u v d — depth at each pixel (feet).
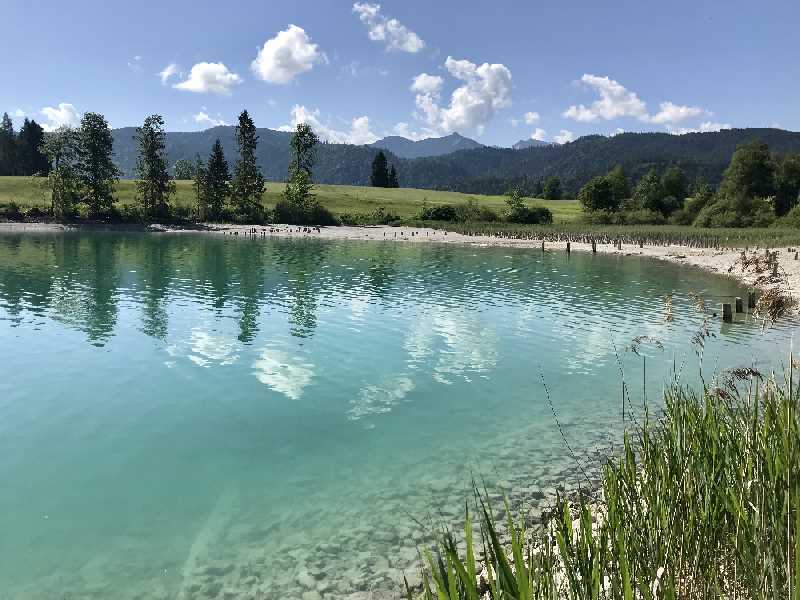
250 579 25.88
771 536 13.82
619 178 462.19
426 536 29.09
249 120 367.66
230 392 53.42
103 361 63.00
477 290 115.34
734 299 105.19
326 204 404.16
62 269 137.28
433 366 62.08
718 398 24.20
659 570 15.31
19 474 37.22
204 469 37.88
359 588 24.88
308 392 53.47
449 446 41.11
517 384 55.77
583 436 42.42
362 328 80.02
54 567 27.20
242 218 334.65
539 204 510.99
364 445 41.57
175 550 28.50
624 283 126.62
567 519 15.01
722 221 302.04
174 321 83.46
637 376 58.08
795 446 16.21
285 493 34.45
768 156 352.08
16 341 71.10
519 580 10.23
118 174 314.14
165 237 250.98
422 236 287.69
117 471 37.65
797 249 175.42
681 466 19.10
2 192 329.72
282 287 116.57
